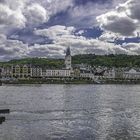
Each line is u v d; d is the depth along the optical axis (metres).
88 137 75.00
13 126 86.44
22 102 161.75
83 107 139.62
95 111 123.94
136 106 146.00
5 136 74.69
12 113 112.19
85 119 101.31
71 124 91.56
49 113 114.75
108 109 132.12
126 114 115.06
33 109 127.12
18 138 72.94
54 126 87.94
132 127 87.69
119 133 79.44
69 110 126.12
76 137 74.94
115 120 100.00
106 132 80.69
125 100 184.88
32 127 85.81
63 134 78.06
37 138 73.38
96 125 90.44
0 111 111.62
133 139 73.25
